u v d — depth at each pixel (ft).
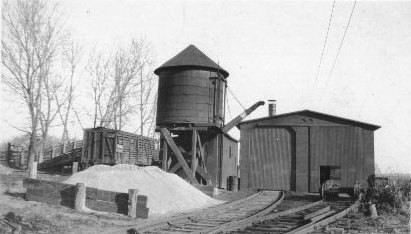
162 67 94.12
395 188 56.80
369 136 94.79
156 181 58.18
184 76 92.53
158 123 94.32
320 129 96.53
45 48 108.27
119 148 88.74
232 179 93.40
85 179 54.44
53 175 81.66
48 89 115.03
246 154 98.99
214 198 73.00
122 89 143.43
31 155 99.35
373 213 48.65
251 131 99.96
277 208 60.13
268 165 97.71
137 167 60.80
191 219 42.39
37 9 106.01
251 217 43.16
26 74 103.19
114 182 54.39
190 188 64.03
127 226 35.65
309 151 96.02
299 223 40.88
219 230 33.53
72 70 128.57
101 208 44.29
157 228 35.32
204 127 90.68
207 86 93.40
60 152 111.96
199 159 95.40
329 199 73.97
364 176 93.45
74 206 42.88
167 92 93.56
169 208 52.49
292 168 96.58
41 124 110.11
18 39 102.83
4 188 51.70
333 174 98.22
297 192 92.99
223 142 97.60
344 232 35.73
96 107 138.00
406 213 50.83
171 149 93.86
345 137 95.25
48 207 42.29
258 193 84.79
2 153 112.47
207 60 96.22
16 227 30.76
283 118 98.73
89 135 88.84
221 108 95.96
